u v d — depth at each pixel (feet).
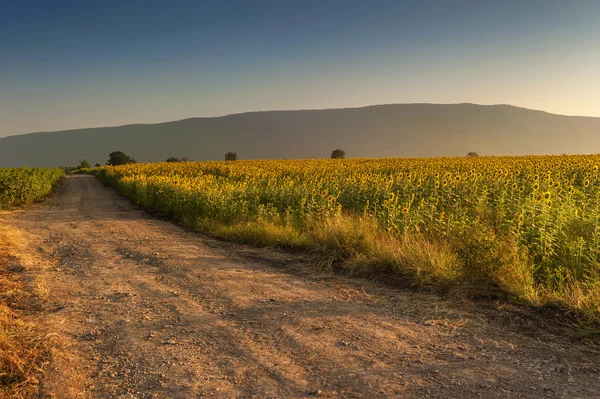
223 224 43.39
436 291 19.93
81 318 17.70
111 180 138.92
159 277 24.50
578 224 24.91
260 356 13.82
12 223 48.60
